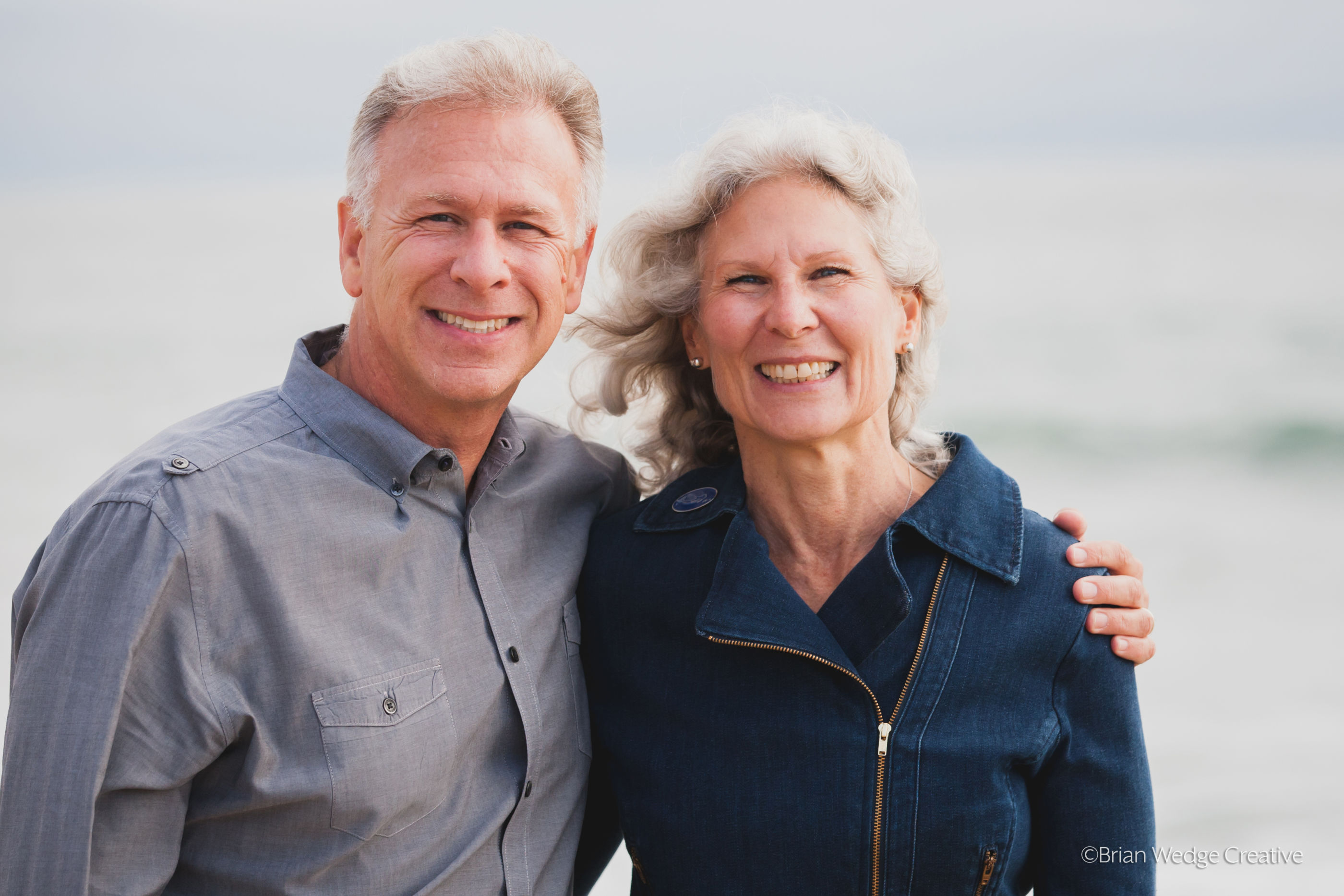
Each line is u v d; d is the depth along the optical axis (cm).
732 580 184
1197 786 639
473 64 176
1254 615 912
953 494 186
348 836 166
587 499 214
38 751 155
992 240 2500
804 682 177
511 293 179
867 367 182
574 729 194
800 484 189
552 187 181
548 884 187
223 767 167
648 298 202
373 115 181
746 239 181
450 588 181
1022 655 175
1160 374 1591
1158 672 804
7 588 960
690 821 179
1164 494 1218
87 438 1388
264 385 1627
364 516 175
